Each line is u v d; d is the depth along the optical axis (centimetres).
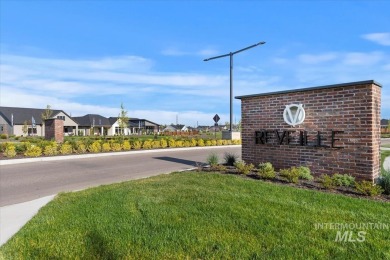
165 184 726
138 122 8388
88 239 402
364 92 694
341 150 735
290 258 330
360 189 595
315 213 471
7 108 5456
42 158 1444
